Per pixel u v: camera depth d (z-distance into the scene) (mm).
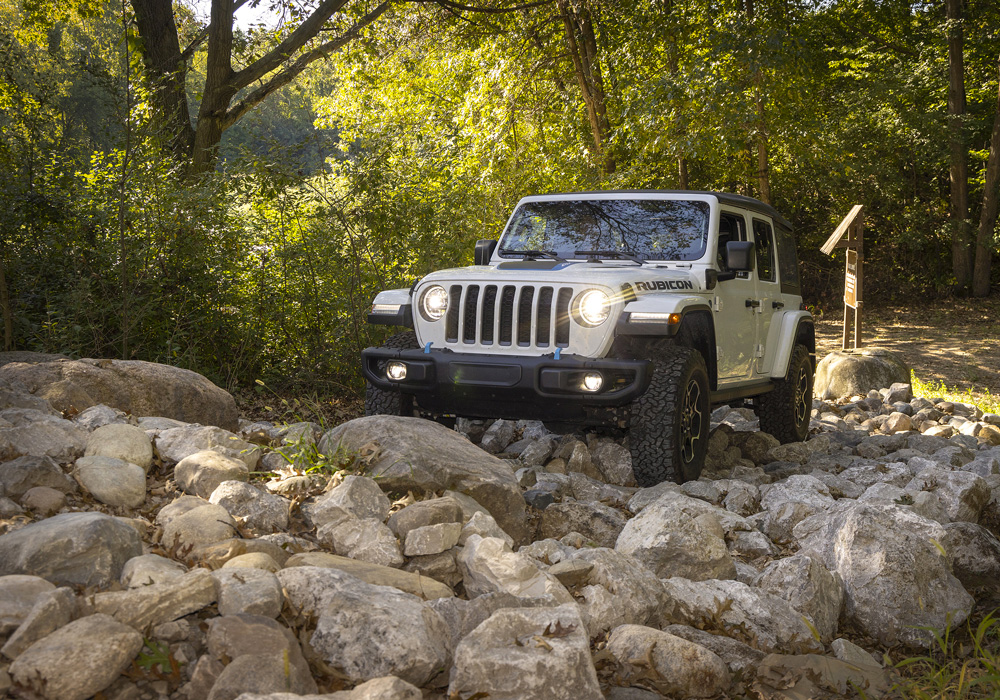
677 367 5152
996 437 7887
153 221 8594
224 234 8961
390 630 2633
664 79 16203
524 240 6547
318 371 9461
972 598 3805
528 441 6289
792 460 6426
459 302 5363
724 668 3027
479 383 5109
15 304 8164
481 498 4137
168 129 10031
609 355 5238
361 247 9852
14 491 3457
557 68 18703
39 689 2205
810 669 3133
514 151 17375
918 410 9750
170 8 12977
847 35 24031
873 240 24844
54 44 15461
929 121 22172
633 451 5133
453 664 2650
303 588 2844
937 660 3408
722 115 15914
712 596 3568
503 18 18375
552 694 2545
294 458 4277
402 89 21484
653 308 4996
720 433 6727
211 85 13375
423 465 4074
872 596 3742
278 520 3602
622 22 17453
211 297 8914
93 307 8062
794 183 23250
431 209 10297
